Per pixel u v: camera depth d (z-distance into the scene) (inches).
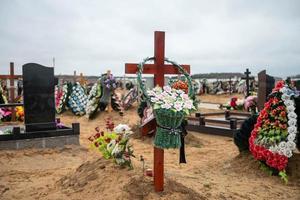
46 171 295.4
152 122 194.1
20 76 717.3
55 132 402.6
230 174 286.4
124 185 192.4
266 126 288.2
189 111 186.5
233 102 840.9
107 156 233.6
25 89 394.6
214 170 302.7
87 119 682.8
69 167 314.3
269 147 278.7
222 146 434.3
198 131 547.5
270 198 228.8
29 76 396.5
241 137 318.7
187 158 361.1
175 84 209.0
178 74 205.3
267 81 474.9
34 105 399.2
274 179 271.6
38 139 393.4
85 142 454.0
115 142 228.4
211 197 214.1
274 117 285.0
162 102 183.2
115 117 687.7
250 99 602.9
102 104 697.0
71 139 411.8
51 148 393.4
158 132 185.6
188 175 274.2
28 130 395.2
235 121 509.0
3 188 241.6
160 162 185.9
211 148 420.2
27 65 394.9
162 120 183.8
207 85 1620.3
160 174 186.1
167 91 190.2
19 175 280.5
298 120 284.8
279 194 238.2
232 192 232.7
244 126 318.7
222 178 271.9
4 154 359.3
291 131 272.7
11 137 381.4
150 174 203.5
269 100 295.4
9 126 569.0
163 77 202.1
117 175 207.5
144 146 429.1
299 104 284.0
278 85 297.6
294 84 303.9
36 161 339.3
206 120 567.5
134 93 805.2
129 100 796.6
